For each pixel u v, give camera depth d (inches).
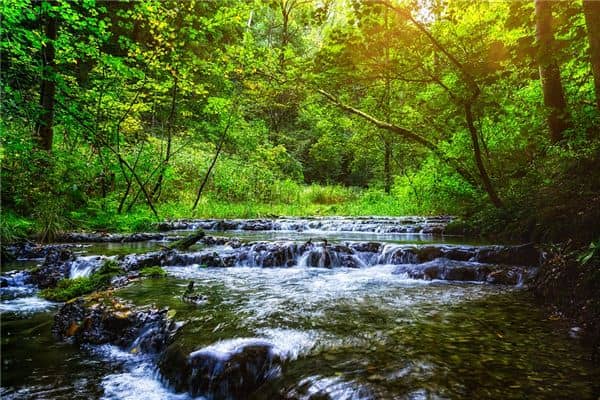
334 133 832.9
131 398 112.7
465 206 454.6
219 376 112.1
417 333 133.0
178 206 592.7
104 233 382.3
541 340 124.6
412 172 679.1
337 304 175.0
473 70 259.0
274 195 797.2
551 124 328.2
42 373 127.9
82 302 173.6
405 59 277.4
